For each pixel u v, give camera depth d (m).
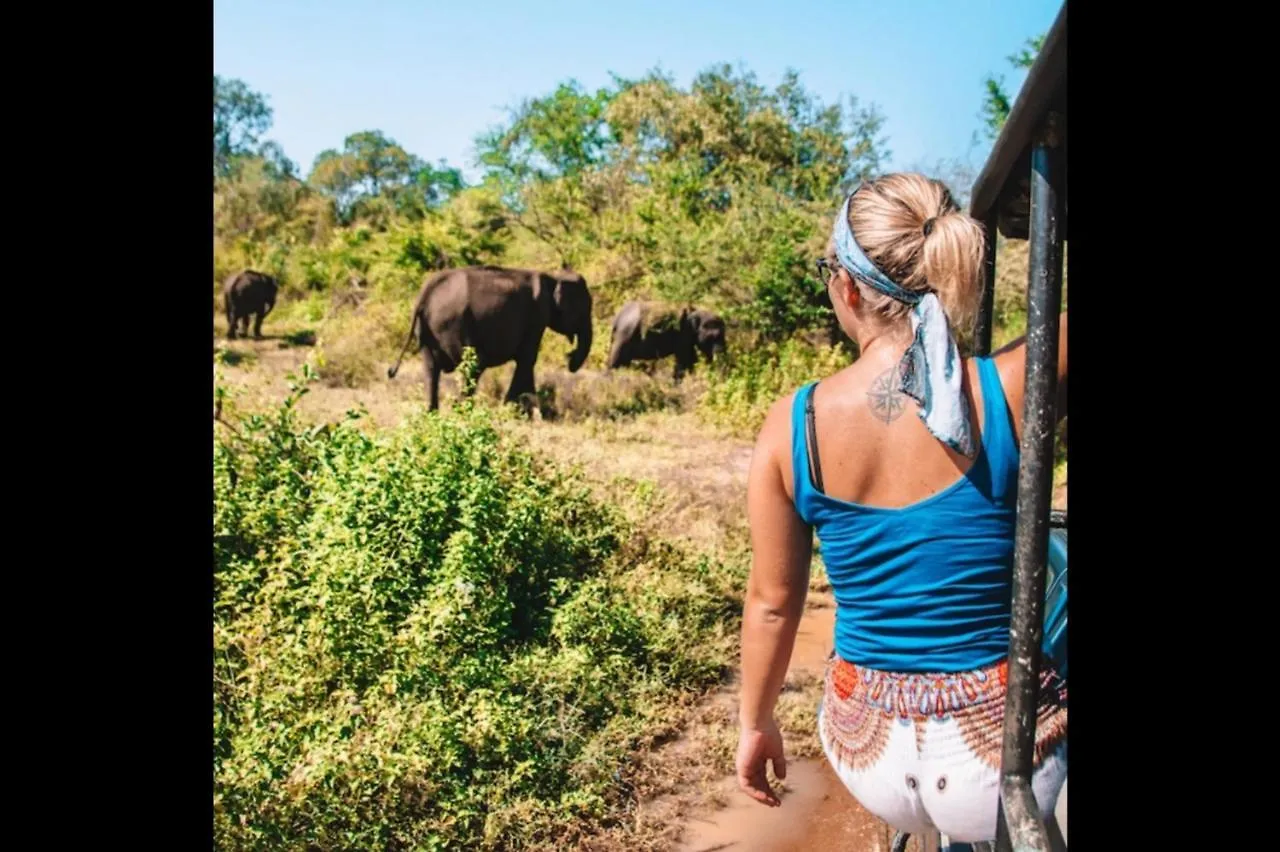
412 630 4.38
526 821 3.76
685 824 3.88
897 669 1.53
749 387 12.01
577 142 26.41
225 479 5.38
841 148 21.59
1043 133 1.25
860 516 1.52
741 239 14.45
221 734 3.70
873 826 3.80
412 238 18.69
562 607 5.08
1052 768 1.51
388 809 3.62
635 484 7.04
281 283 24.33
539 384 12.79
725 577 6.10
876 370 1.52
